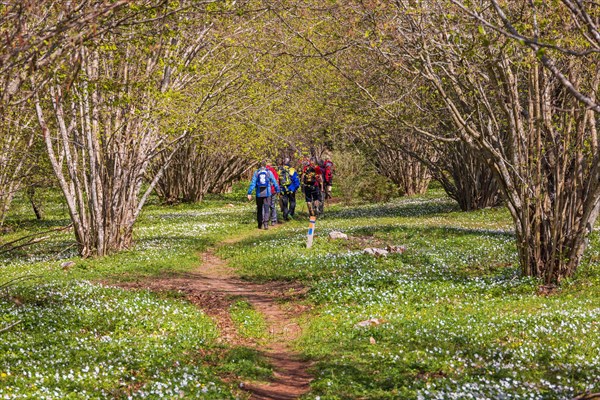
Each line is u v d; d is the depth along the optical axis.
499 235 25.33
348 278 18.08
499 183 17.06
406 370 10.12
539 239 16.61
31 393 8.03
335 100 22.73
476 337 11.72
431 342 11.57
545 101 16.08
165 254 23.75
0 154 19.84
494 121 17.09
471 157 36.09
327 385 9.59
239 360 11.20
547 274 16.47
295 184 36.00
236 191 63.88
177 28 18.44
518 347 10.95
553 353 10.44
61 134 22.69
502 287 16.17
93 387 8.73
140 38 13.23
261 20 23.97
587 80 15.64
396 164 51.94
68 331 12.26
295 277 19.48
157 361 10.60
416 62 16.78
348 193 48.03
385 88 23.47
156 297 16.38
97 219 23.47
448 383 9.14
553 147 16.39
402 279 17.52
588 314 12.71
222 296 17.38
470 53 12.58
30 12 9.19
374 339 12.27
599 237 22.33
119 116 23.53
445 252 22.00
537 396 8.32
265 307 16.58
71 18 9.17
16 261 24.67
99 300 15.05
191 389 9.09
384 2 14.64
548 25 12.63
